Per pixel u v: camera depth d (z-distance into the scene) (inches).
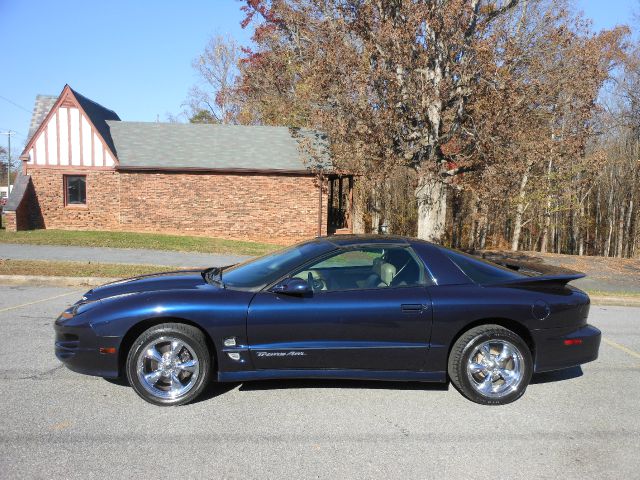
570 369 224.1
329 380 194.4
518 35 583.2
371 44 587.5
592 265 765.9
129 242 655.1
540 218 1353.3
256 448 139.3
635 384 204.1
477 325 179.9
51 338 240.8
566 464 136.0
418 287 179.6
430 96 553.6
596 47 591.5
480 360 177.0
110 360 165.6
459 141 615.8
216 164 822.5
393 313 172.4
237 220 830.5
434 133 591.5
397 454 138.6
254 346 168.6
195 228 824.3
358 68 586.2
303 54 757.3
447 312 174.6
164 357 166.4
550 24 645.3
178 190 817.5
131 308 166.4
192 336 165.8
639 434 155.9
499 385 177.9
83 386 181.0
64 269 437.1
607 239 1473.9
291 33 901.2
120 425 150.8
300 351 170.1
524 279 186.1
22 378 187.2
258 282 177.6
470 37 576.1
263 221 834.8
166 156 829.2
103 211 816.9
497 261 227.3
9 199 762.2
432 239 651.5
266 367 171.0
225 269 206.4
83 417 155.5
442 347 175.8
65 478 121.0
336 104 611.8
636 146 1221.7
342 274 187.6
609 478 129.5
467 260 191.0
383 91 589.6
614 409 175.9
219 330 166.7
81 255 541.6
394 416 163.8
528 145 553.0
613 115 1135.0
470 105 573.6
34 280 398.0
